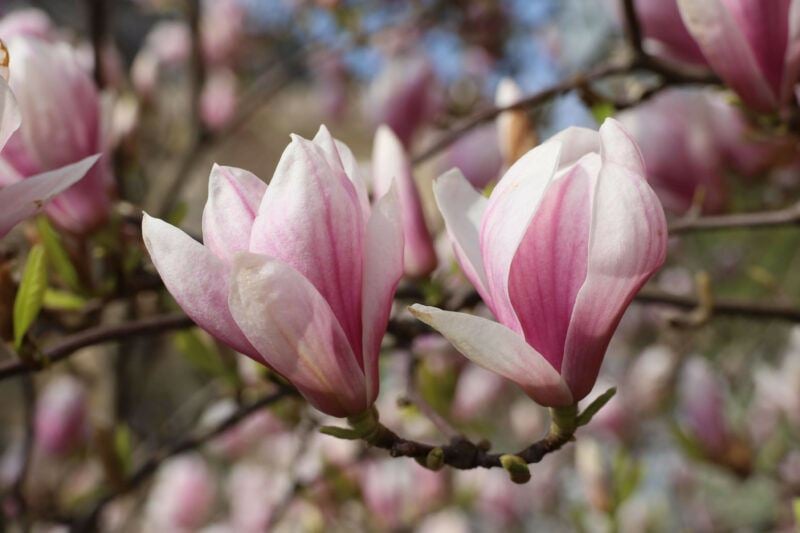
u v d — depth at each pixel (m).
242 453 1.51
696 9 0.72
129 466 0.90
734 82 0.74
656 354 1.55
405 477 1.38
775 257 1.76
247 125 2.93
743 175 0.95
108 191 0.78
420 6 1.64
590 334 0.60
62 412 1.28
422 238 0.77
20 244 0.82
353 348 0.61
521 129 0.82
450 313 0.59
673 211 0.92
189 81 1.45
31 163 0.74
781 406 1.41
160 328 0.74
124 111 0.90
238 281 0.59
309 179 0.59
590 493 1.04
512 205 0.59
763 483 1.76
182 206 0.82
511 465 0.63
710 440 1.12
